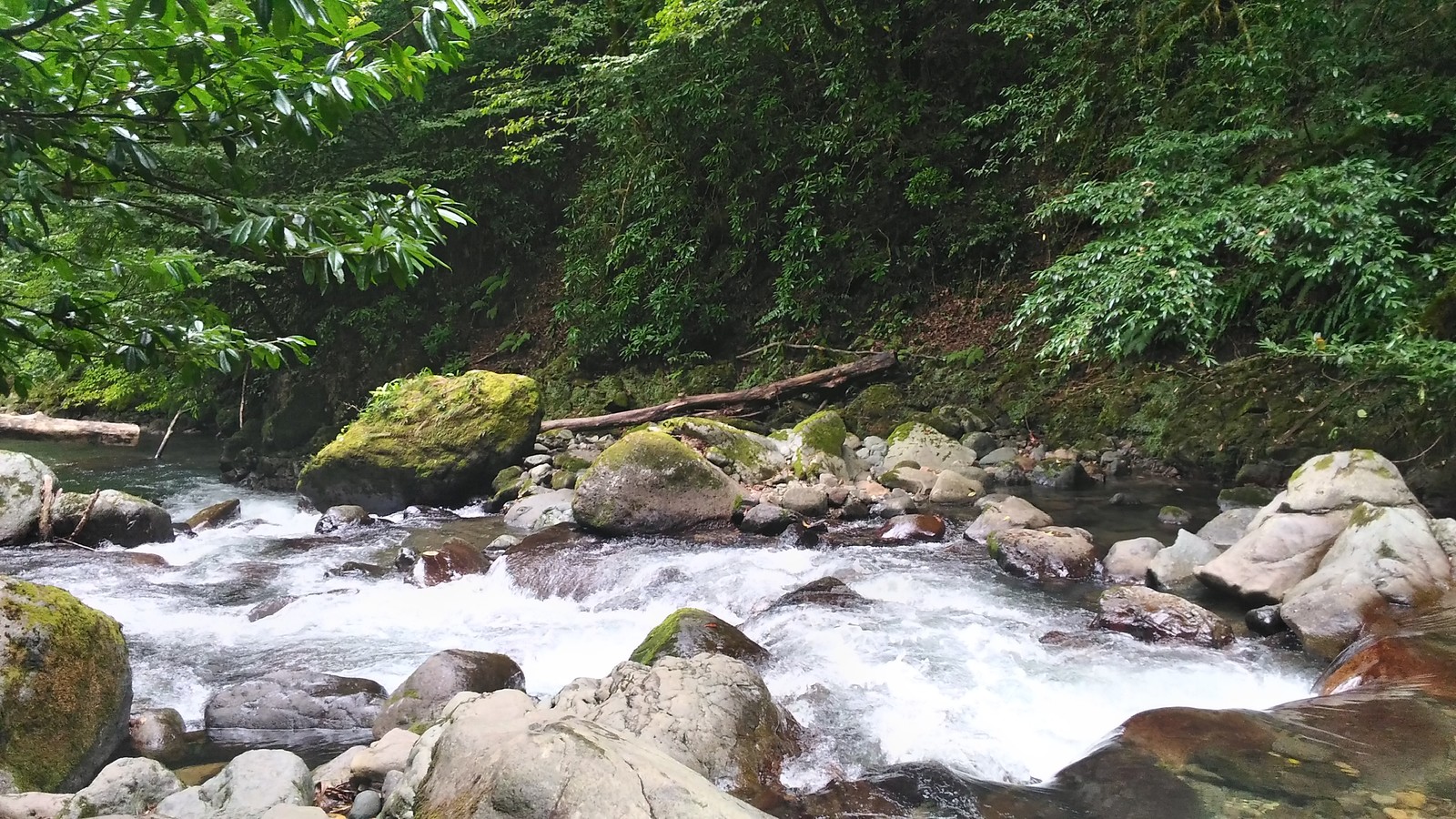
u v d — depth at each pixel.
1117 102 9.38
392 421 8.74
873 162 11.05
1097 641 4.15
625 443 6.96
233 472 11.12
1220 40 8.65
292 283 13.84
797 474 8.02
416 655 4.50
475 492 8.75
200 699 4.04
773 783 2.88
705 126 11.48
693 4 10.92
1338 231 6.15
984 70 10.86
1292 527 4.60
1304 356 6.81
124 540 7.18
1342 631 3.84
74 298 1.95
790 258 11.31
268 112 1.80
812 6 10.98
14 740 2.94
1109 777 2.72
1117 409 8.38
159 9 1.41
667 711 2.97
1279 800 2.50
